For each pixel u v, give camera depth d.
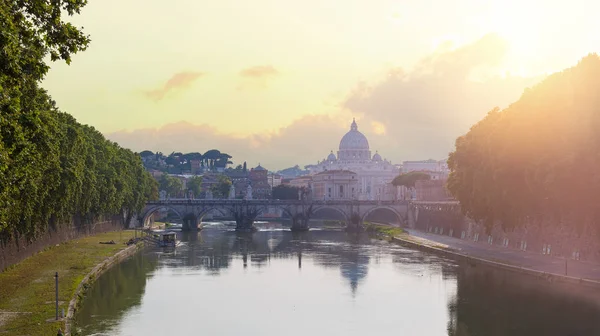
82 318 93.06
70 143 121.62
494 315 96.88
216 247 199.62
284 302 108.19
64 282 103.69
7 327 74.44
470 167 175.62
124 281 125.38
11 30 52.38
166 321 93.06
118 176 191.75
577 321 91.69
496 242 185.75
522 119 140.25
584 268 129.12
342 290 119.19
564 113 130.25
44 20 58.28
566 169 124.56
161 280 129.00
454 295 112.56
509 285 120.00
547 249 155.50
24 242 126.25
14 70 53.78
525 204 149.00
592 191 123.62
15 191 75.19
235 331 88.81
